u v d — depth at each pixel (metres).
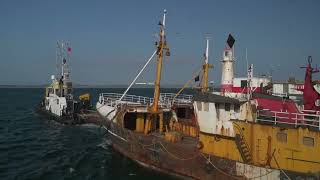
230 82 26.98
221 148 22.55
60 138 41.91
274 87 32.38
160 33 29.20
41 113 63.19
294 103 23.69
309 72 21.22
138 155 29.17
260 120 20.78
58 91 57.78
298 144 19.11
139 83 31.77
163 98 36.12
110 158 31.86
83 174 27.28
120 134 31.77
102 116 36.56
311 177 18.77
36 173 27.27
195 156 23.75
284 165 19.66
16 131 46.50
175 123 31.25
